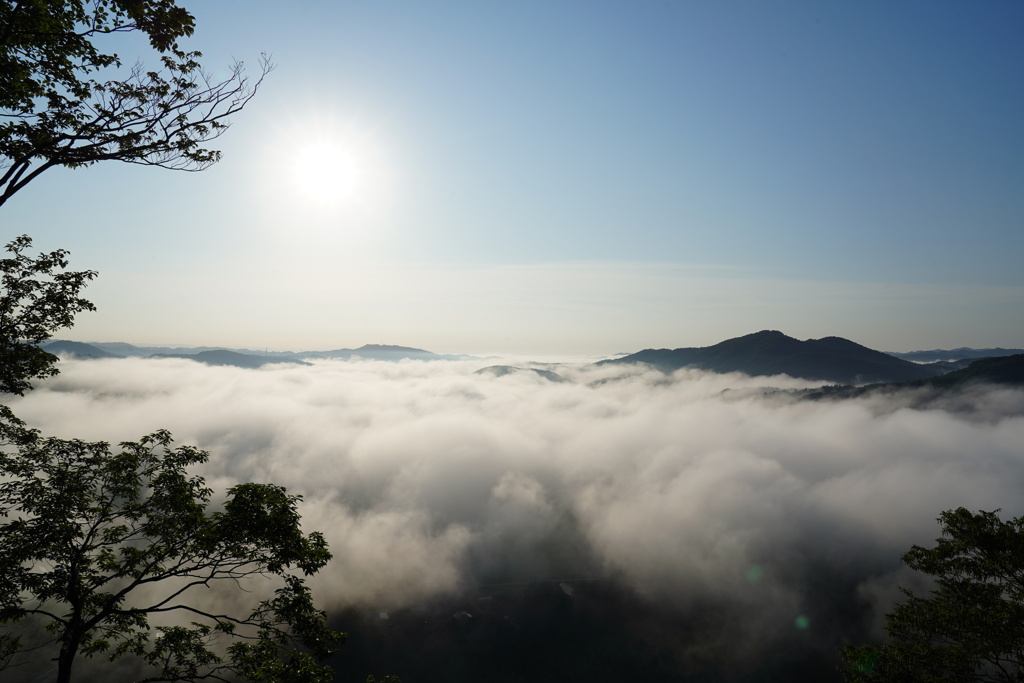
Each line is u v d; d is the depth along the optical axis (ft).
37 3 41.47
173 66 44.24
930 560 83.97
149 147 44.50
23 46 43.34
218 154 46.91
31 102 44.62
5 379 53.78
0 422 55.47
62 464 55.06
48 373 57.47
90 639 54.34
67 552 50.44
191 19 44.73
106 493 53.93
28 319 53.06
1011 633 68.28
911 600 87.25
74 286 55.77
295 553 49.34
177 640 51.80
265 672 48.60
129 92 42.65
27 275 53.57
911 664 76.69
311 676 48.83
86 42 44.55
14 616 49.37
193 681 51.16
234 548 48.83
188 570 49.85
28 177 43.32
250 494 51.96
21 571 48.91
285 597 51.34
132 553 50.96
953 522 84.02
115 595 49.26
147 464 55.36
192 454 56.39
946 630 76.54
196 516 51.11
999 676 70.74
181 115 44.21
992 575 75.92
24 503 51.16
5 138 41.11
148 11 43.04
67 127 43.16
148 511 51.80
